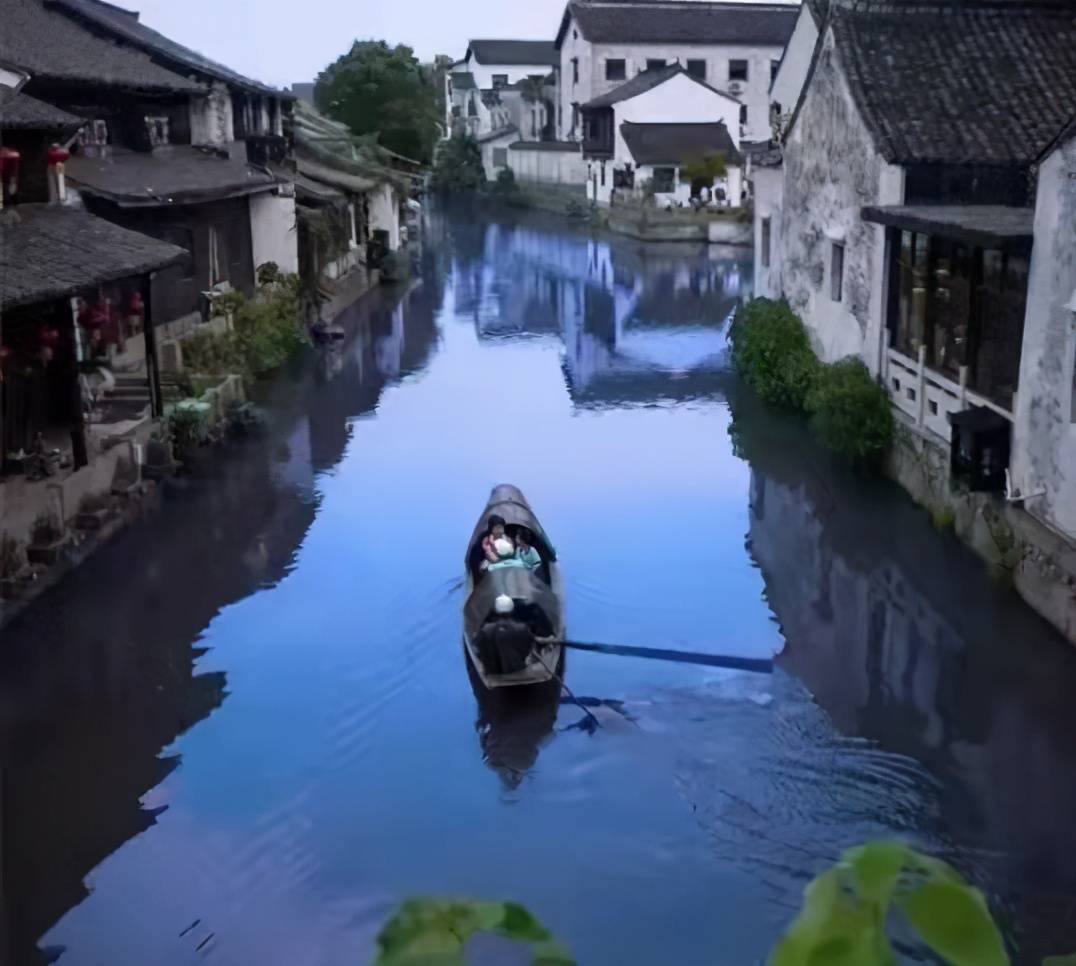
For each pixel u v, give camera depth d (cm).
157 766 948
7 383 1366
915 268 1517
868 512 1501
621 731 989
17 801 902
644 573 1355
